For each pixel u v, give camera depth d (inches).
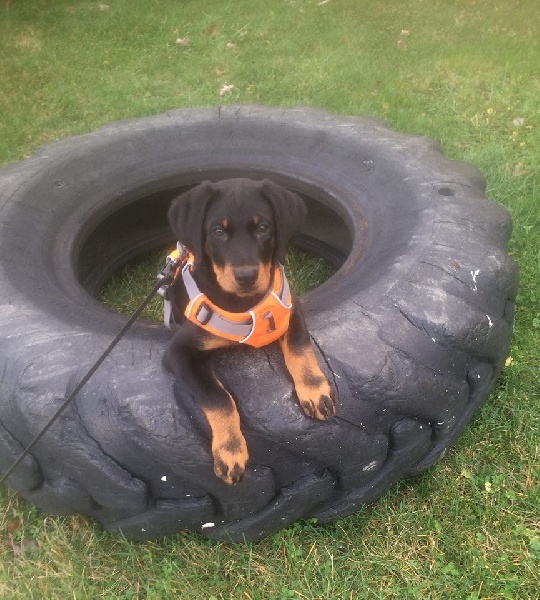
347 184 57.8
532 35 114.0
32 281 46.9
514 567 39.2
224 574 40.2
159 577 40.1
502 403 49.9
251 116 65.6
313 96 99.9
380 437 37.5
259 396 35.1
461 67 105.0
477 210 48.4
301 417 34.9
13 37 126.7
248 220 33.9
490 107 93.8
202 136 64.6
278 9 131.7
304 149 61.7
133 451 35.3
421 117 91.9
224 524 39.6
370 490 40.1
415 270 42.3
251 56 114.8
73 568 40.9
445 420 39.7
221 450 33.4
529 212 70.4
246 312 33.5
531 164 79.7
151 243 67.7
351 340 37.7
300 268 66.9
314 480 37.6
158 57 117.3
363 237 51.9
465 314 39.9
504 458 46.1
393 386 36.6
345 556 40.6
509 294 44.0
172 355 35.1
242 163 62.8
